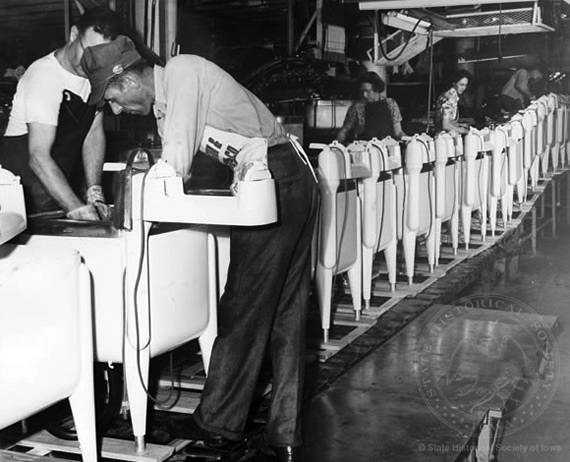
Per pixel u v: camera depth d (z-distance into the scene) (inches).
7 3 349.4
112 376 121.6
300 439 116.5
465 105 420.5
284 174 114.7
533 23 324.2
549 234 404.2
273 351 119.2
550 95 407.5
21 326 93.8
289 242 115.1
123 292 112.0
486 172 293.7
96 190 142.4
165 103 112.8
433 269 245.3
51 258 98.3
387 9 318.7
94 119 139.9
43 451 117.9
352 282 186.5
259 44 422.0
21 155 134.6
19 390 93.9
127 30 159.8
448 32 344.8
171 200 107.1
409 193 220.8
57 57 127.8
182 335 119.5
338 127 364.5
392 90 464.1
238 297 115.6
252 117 114.1
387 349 170.6
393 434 123.9
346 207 176.9
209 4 398.6
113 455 113.3
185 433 121.0
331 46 378.0
